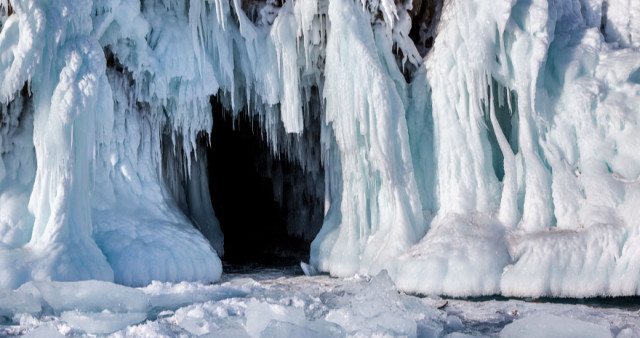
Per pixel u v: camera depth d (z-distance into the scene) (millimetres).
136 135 11297
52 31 9656
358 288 8445
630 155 9492
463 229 9984
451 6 10969
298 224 16109
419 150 11180
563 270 8828
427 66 11359
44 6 9742
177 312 7211
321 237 12242
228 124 16250
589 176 9578
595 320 6215
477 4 10438
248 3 11773
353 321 6344
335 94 11336
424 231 10625
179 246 10539
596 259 8758
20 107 10227
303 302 7691
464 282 9258
